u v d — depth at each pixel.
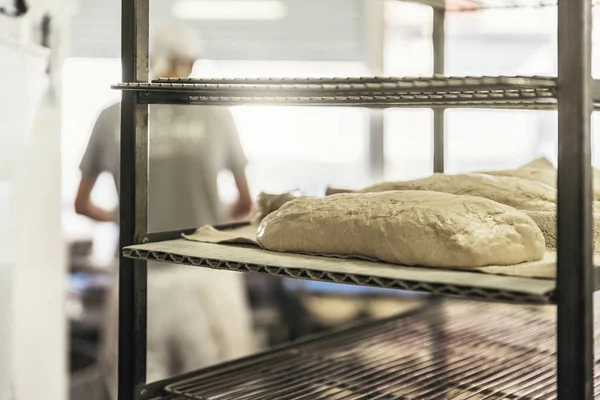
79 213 2.20
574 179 0.65
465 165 2.96
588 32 0.65
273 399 1.00
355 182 2.88
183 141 2.14
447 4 1.34
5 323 1.40
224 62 2.83
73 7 1.50
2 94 1.33
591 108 0.67
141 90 0.94
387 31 2.69
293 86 0.77
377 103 1.02
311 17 2.81
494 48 2.65
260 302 2.55
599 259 0.80
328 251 0.88
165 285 2.17
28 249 1.46
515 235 0.80
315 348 1.34
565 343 0.67
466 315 1.61
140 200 0.98
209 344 2.25
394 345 1.35
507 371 1.14
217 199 2.24
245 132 2.87
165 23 2.72
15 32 1.36
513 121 2.88
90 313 2.40
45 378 1.53
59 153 1.50
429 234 0.79
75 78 2.46
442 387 1.06
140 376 1.00
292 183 2.91
